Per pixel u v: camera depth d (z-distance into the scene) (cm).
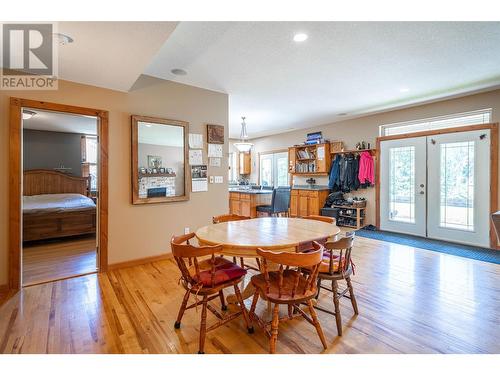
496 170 405
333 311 226
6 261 263
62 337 188
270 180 843
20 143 267
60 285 278
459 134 443
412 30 241
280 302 166
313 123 661
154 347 178
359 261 354
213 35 247
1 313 221
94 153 696
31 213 430
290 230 229
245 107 511
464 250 402
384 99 460
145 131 343
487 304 235
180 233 375
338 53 286
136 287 274
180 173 374
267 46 270
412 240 464
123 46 216
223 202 420
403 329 199
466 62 311
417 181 497
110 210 320
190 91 385
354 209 580
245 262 352
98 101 311
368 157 566
